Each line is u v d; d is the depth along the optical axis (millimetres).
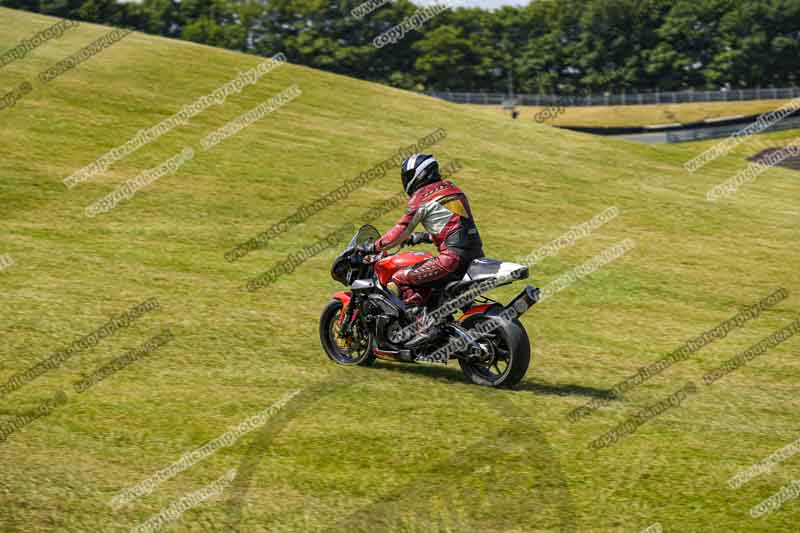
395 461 6523
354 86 36438
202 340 9914
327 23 147250
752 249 19297
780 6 145375
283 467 6359
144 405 7668
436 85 150750
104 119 23297
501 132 32875
